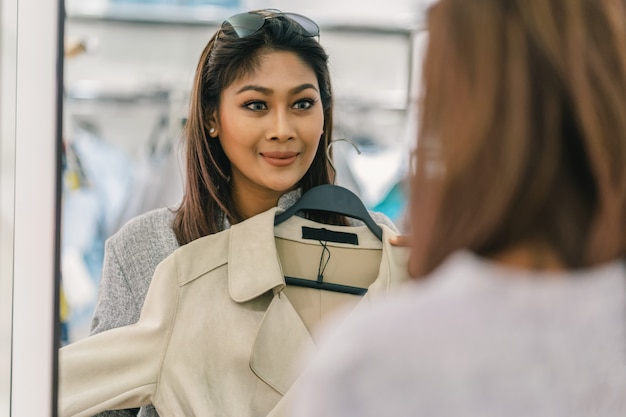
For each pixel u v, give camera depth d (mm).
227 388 1246
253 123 1322
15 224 1015
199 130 1359
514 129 596
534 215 609
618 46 621
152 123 2477
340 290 1329
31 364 1024
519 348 611
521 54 611
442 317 619
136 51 2391
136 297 1384
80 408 1214
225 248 1293
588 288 620
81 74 2391
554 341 614
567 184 611
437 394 609
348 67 2318
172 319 1250
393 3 2293
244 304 1271
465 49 628
